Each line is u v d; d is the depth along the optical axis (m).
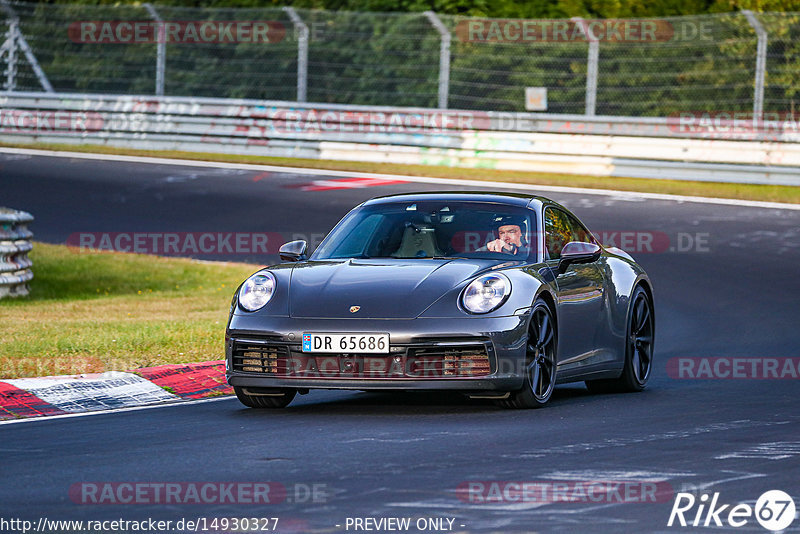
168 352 31.25
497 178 74.31
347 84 92.25
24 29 97.06
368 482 17.16
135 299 45.53
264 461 18.83
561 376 25.59
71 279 50.06
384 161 81.12
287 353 23.44
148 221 61.88
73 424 22.94
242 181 72.81
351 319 23.12
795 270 50.84
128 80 94.69
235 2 97.12
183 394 27.22
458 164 79.50
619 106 85.75
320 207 64.75
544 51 87.06
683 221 61.50
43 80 93.81
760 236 58.00
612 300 27.97
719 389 28.64
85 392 26.45
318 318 23.31
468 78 88.31
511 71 87.31
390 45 91.19
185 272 51.56
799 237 57.84
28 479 17.56
